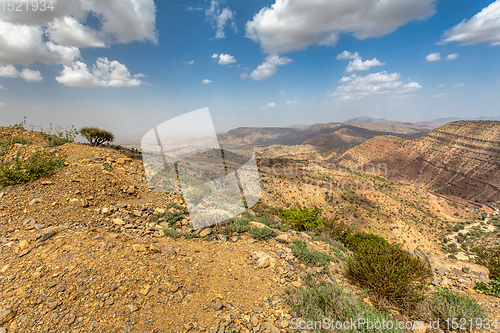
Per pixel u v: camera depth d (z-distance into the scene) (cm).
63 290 306
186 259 446
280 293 414
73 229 457
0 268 329
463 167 16462
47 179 652
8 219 468
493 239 6450
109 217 554
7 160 809
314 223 938
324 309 387
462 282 630
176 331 295
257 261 496
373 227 6669
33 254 361
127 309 304
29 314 271
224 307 355
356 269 502
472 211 12088
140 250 423
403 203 10819
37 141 1101
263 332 321
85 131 1373
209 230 584
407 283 448
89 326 272
